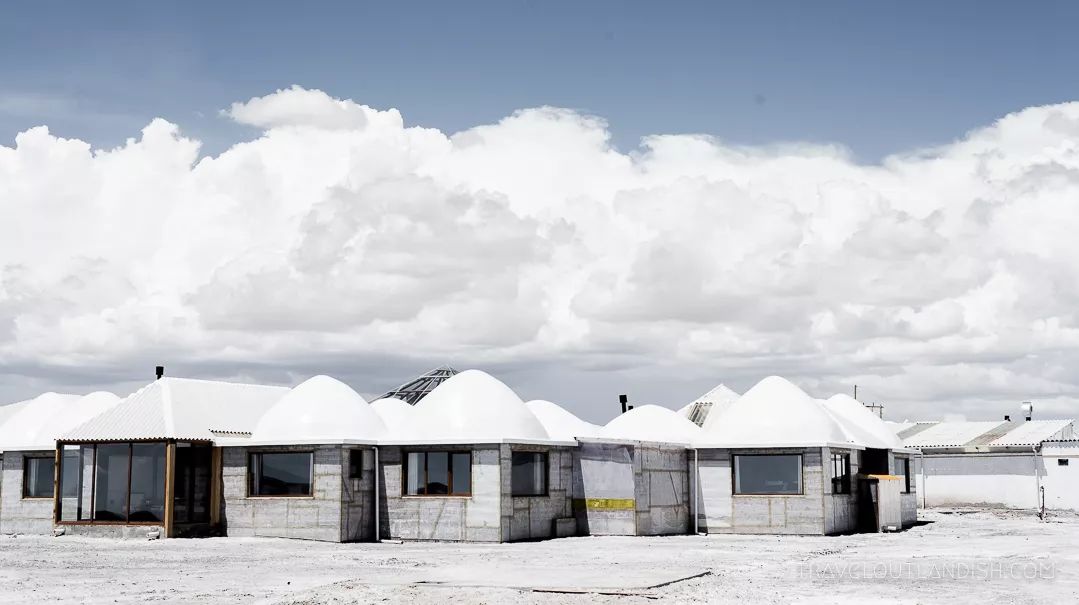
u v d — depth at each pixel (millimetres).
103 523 35719
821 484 36500
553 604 18531
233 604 18641
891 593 20031
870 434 45094
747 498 37469
